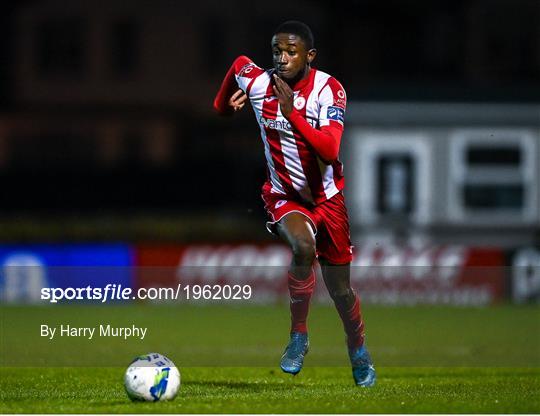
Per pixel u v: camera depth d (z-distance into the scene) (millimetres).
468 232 91812
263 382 38156
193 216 107812
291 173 33594
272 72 33906
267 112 33594
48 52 141125
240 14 138500
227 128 138125
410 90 93688
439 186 91500
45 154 140000
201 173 116188
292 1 137125
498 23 132250
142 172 117625
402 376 41656
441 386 35844
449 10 132500
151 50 140250
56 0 140750
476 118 92000
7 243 90500
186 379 39531
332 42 134125
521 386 36000
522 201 92500
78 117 139500
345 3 133625
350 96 92250
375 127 91062
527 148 92375
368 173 91000
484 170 92125
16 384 37781
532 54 132750
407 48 133500
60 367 43312
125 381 30641
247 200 115688
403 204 91312
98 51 140625
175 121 138625
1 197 118375
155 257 81812
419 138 91312
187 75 140000
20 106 139875
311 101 32969
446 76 132375
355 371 35344
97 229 92375
